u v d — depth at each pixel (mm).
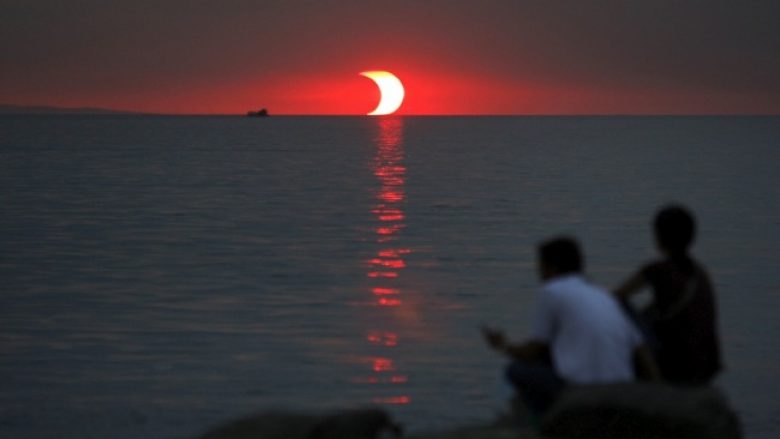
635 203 96438
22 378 31875
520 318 41750
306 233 73438
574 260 17359
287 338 37750
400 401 29125
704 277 17766
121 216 85562
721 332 38438
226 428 16328
